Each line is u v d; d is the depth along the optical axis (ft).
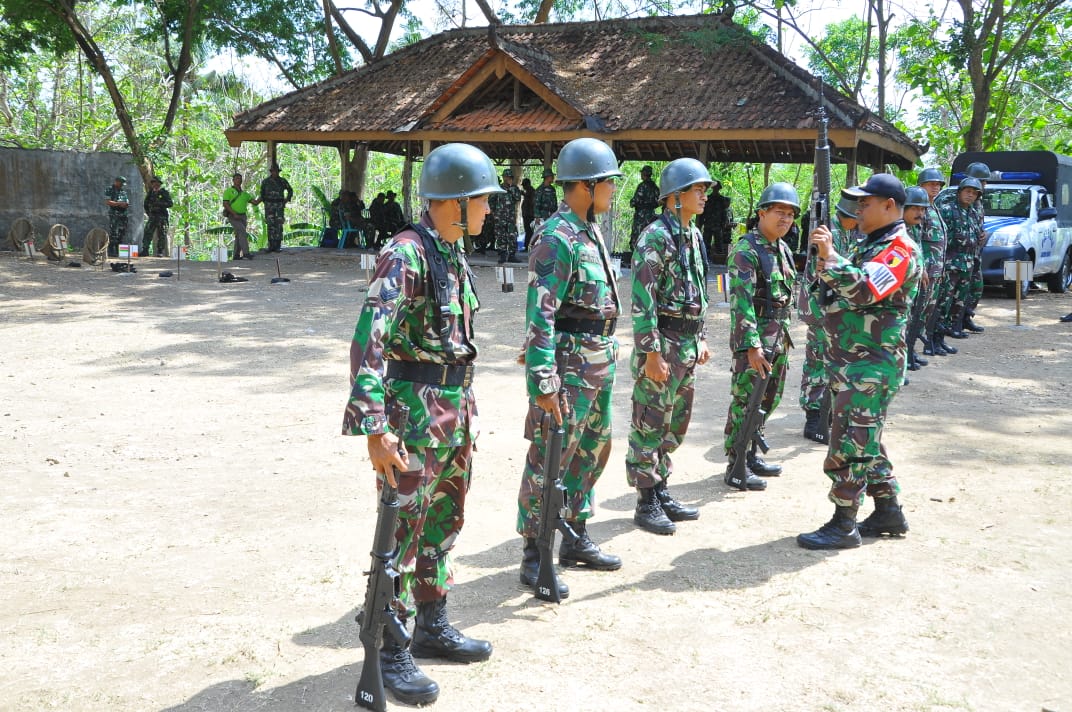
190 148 130.82
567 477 15.02
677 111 64.44
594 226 14.37
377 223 82.48
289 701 10.90
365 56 91.35
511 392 29.58
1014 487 19.36
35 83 128.26
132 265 65.62
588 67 74.23
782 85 64.69
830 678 11.43
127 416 25.89
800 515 17.93
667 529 16.89
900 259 15.38
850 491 15.83
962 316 40.04
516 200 70.18
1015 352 36.73
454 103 69.92
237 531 16.87
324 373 32.24
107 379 30.94
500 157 94.17
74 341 38.09
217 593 14.11
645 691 11.13
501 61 67.87
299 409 26.86
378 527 10.41
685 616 13.30
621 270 63.57
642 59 73.46
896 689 11.14
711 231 74.43
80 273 62.59
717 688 11.19
